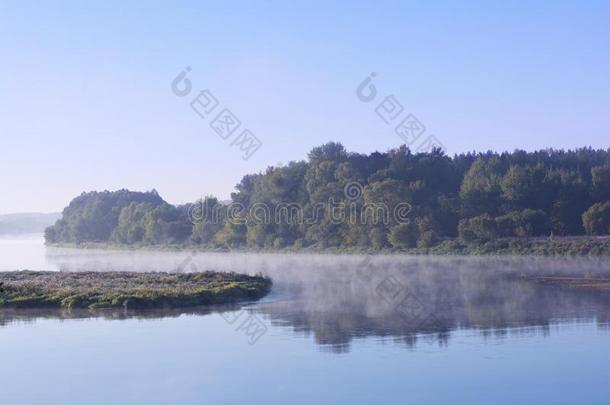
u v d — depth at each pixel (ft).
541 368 107.86
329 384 100.78
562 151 573.33
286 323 154.40
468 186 436.76
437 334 136.46
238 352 122.52
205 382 103.09
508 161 524.11
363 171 480.23
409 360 114.21
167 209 594.65
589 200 427.74
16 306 190.90
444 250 397.80
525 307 172.35
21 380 105.70
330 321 156.15
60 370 111.45
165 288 213.25
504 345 124.57
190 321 160.45
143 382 103.65
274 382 102.37
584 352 117.80
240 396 95.91
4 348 129.18
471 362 112.06
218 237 513.86
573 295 196.54
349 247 432.66
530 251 373.20
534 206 424.87
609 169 437.58
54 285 227.40
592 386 98.07
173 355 121.08
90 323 159.53
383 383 100.78
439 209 431.02
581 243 369.09
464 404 91.09
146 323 158.40
